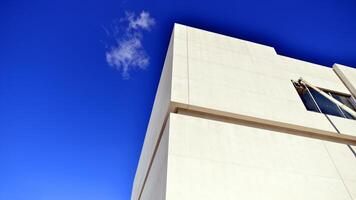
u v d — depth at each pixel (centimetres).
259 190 617
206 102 809
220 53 1051
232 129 750
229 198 578
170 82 855
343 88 1212
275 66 1112
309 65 1289
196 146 662
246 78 975
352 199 670
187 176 588
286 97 965
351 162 779
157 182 695
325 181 696
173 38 1038
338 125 917
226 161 654
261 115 842
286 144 768
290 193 636
